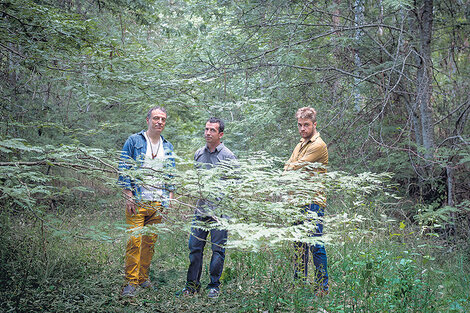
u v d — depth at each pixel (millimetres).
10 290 3738
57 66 4738
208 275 4676
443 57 9352
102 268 4621
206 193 2656
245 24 7613
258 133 8250
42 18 4289
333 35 7824
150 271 4641
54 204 6992
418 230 5996
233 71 7449
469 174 7316
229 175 2791
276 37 7621
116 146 9234
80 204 7133
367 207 5582
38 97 7055
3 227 4641
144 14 7473
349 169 7410
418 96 6918
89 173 2795
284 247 3793
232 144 9102
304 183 2932
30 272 4168
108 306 3617
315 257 3834
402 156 7199
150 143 4207
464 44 8680
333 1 7996
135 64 4738
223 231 4035
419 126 7750
